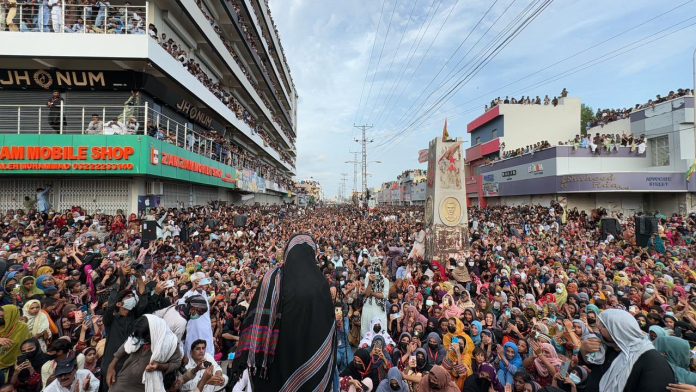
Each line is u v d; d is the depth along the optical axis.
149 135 15.38
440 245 15.46
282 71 61.09
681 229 20.20
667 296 8.97
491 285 9.44
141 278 4.59
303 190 112.38
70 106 15.12
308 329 1.97
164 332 3.48
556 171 27.77
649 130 27.72
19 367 4.39
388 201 105.19
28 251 9.12
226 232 16.77
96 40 14.69
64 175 14.95
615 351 3.22
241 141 38.41
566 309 7.79
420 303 8.33
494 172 37.66
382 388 4.91
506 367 5.59
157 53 15.95
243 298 7.97
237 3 32.88
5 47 14.23
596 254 14.34
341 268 10.78
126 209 15.55
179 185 20.86
